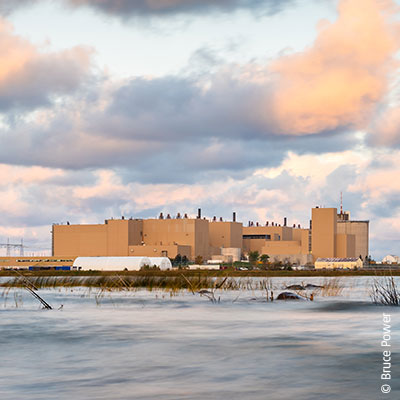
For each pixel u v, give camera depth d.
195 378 18.59
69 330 30.78
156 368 20.31
